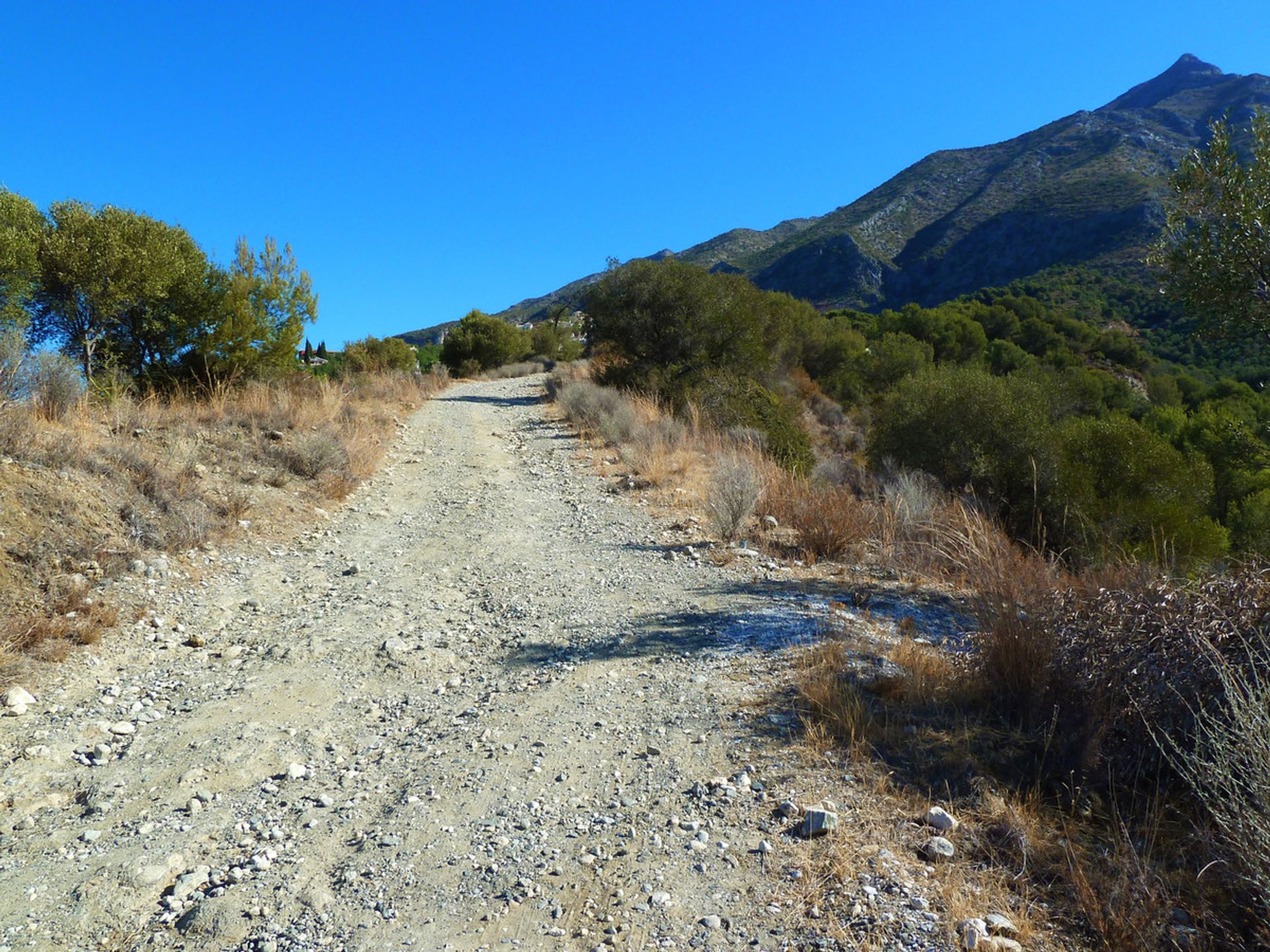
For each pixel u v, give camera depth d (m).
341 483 10.53
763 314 26.45
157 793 3.65
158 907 2.86
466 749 3.97
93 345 13.97
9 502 5.92
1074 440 12.07
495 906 2.74
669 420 15.10
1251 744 2.53
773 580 6.68
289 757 4.01
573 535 8.87
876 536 7.90
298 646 5.49
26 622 5.10
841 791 3.23
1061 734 3.51
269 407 12.31
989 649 4.02
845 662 4.49
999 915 2.46
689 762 3.61
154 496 7.42
